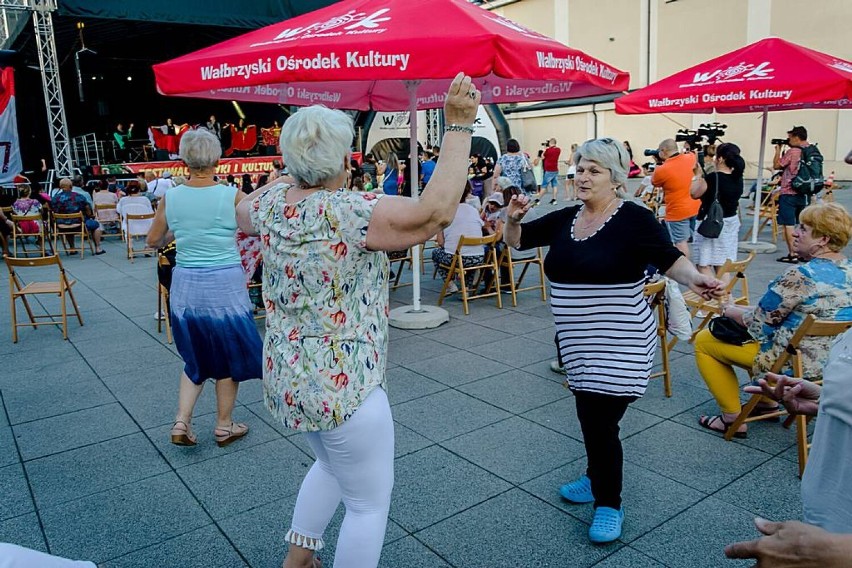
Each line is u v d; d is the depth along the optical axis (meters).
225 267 3.66
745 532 3.03
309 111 2.14
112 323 6.97
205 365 3.82
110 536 3.12
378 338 2.19
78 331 6.70
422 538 3.04
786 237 9.25
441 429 4.18
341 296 2.11
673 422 4.20
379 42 4.40
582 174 2.89
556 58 4.88
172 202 3.62
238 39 5.68
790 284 3.41
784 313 3.42
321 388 2.11
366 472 2.21
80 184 13.09
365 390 2.13
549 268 3.02
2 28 19.16
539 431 4.11
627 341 2.86
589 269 2.84
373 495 2.25
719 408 4.39
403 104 8.39
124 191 17.39
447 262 7.29
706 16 23.81
